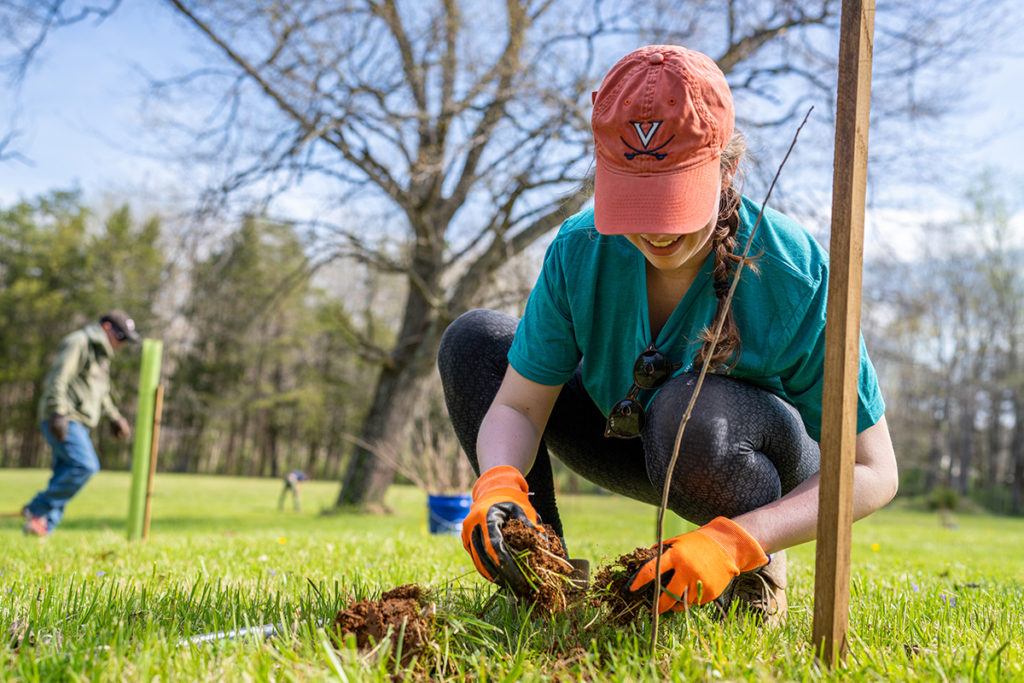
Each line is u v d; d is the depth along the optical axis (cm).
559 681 134
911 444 4275
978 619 197
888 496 156
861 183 129
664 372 175
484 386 200
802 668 131
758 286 166
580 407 209
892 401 4156
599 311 180
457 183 1231
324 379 4231
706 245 162
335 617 157
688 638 146
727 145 150
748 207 171
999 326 4028
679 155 138
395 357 1249
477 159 1211
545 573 148
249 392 4209
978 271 3825
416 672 137
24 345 4084
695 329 171
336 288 3622
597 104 146
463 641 151
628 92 140
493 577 149
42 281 4066
